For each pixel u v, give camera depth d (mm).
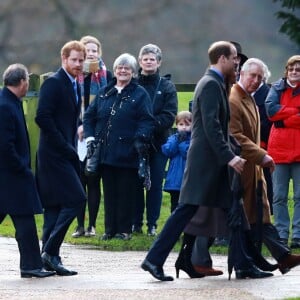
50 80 33281
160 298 28391
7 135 32062
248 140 32656
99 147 39719
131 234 40250
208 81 31094
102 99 40031
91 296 28750
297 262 32469
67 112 33406
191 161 31297
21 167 32250
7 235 41875
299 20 59812
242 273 31938
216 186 31125
